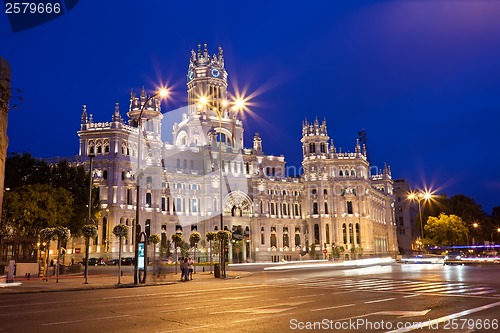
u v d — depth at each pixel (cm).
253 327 1777
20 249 6106
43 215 6888
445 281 4116
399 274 5350
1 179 5222
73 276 5912
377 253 14862
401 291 3181
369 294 2997
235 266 9300
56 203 7156
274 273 6412
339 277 5034
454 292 3070
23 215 6806
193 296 3012
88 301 2766
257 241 13550
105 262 9438
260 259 13450
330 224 14350
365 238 14350
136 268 4378
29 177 7950
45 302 2734
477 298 2694
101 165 11275
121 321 1945
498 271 5791
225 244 5953
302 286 3809
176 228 12488
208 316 2066
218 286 3988
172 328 1769
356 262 11175
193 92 14688
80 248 10725
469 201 17362
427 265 8262
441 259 9700
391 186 19025
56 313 2217
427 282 4019
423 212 17575
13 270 4519
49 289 3756
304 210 14800
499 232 18812
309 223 14475
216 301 2681
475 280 4216
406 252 19050
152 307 2420
